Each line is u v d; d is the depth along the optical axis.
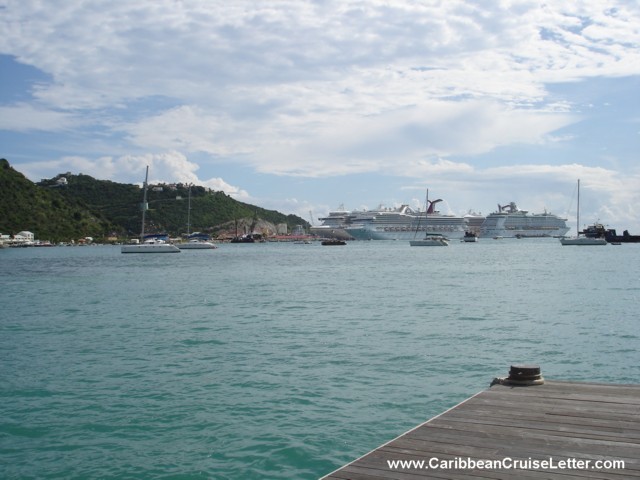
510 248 161.12
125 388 18.03
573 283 53.56
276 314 34.47
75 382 18.78
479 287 50.72
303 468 12.23
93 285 58.69
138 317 34.00
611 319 30.98
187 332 28.23
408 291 47.88
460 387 17.66
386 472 7.91
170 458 12.80
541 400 11.09
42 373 20.02
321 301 41.25
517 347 23.56
